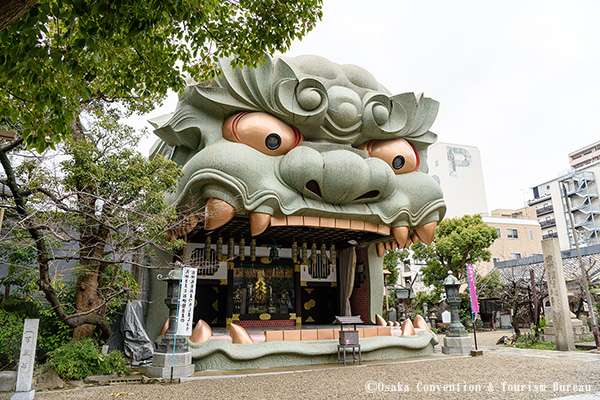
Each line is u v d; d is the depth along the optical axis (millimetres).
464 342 14305
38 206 8617
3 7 3248
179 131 12047
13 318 10039
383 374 10297
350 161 11797
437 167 42188
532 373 10008
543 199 48188
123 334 12508
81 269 10695
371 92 13594
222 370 11117
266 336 12156
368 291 17188
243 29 6883
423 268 29984
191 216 10945
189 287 10195
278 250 16875
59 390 8836
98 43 5270
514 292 18562
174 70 6910
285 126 12312
